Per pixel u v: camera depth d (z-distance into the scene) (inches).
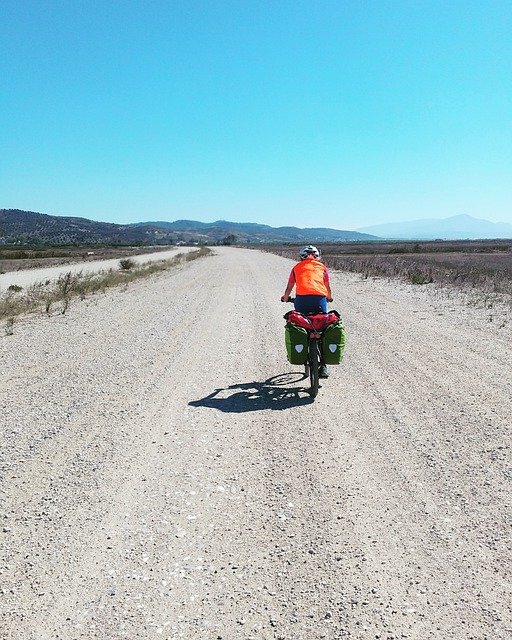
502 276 877.8
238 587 125.6
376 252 3041.3
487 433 218.1
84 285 879.7
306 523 154.0
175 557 137.9
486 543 141.5
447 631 110.1
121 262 1493.6
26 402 271.0
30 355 380.2
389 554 137.8
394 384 293.7
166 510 162.7
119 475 187.5
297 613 116.4
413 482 178.4
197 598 121.9
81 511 162.6
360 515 157.9
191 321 530.0
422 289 759.1
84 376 321.4
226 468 193.0
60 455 205.3
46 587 126.4
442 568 131.4
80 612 117.7
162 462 198.5
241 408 261.9
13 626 113.5
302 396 279.9
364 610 116.8
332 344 276.7
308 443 215.5
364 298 674.2
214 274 1242.6
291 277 306.5
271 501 167.6
